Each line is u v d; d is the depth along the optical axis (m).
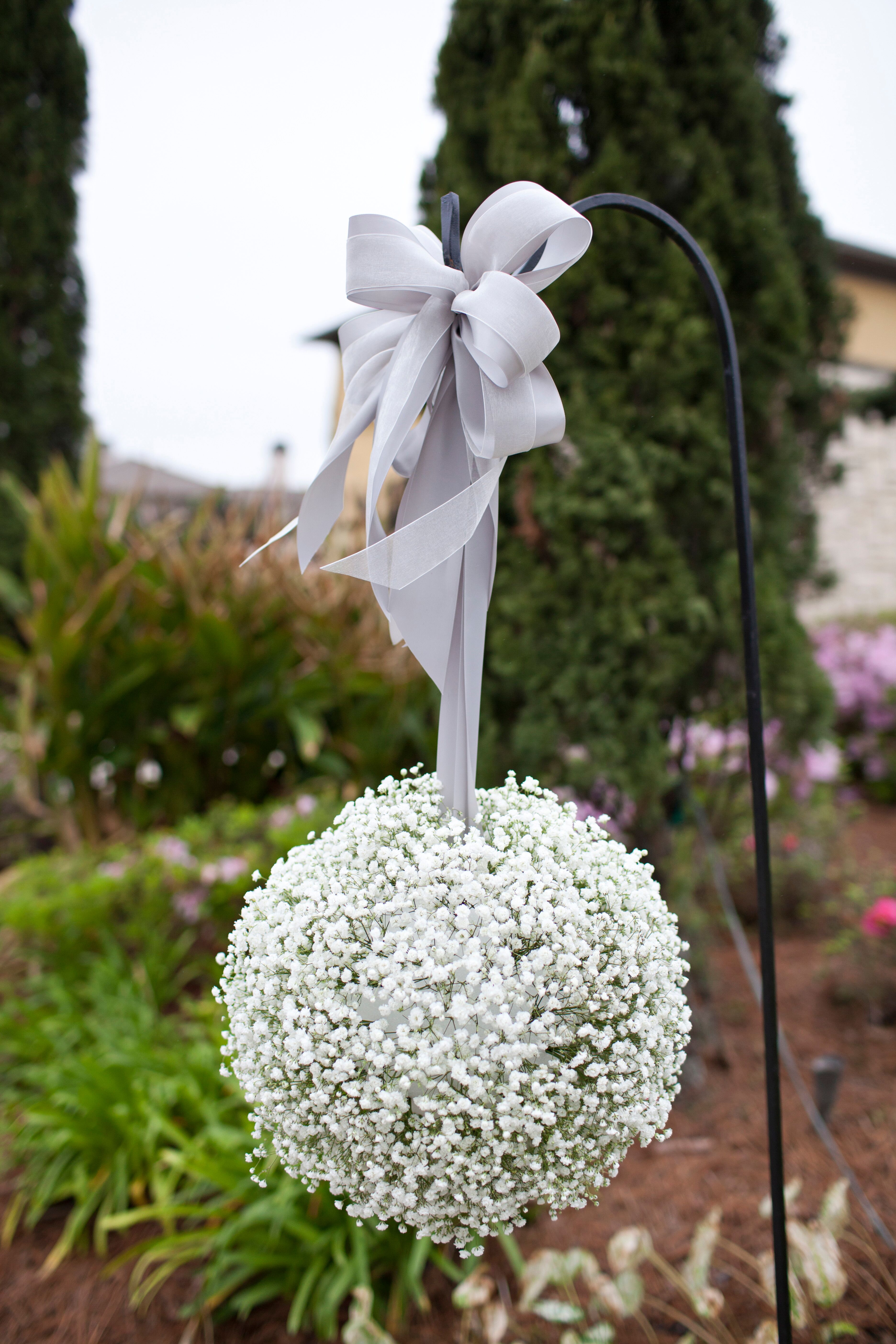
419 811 1.01
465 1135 0.85
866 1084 2.26
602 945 0.91
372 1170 0.84
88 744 3.56
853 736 5.23
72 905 2.59
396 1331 1.58
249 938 0.96
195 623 3.40
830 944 2.83
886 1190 1.82
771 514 2.37
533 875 0.91
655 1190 1.93
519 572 2.22
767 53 2.47
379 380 1.05
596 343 2.15
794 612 2.43
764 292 2.20
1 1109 2.22
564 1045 0.89
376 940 0.88
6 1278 1.83
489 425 0.88
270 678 3.62
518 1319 1.61
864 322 7.88
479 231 0.93
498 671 2.24
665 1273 1.67
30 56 7.21
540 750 2.21
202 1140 1.82
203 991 2.73
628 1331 1.56
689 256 1.21
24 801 3.94
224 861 2.67
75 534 3.62
